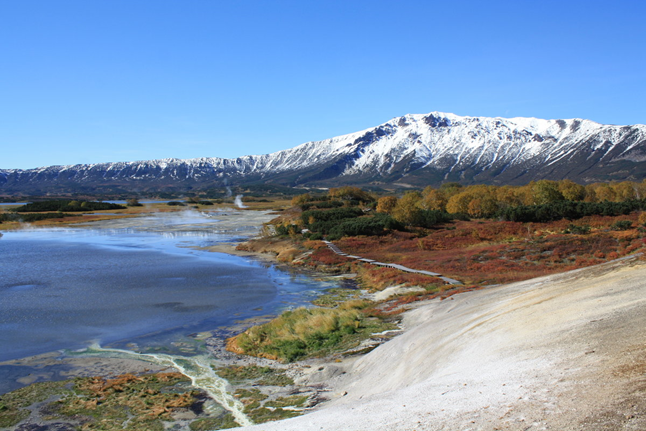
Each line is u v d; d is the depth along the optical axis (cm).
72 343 2250
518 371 999
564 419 683
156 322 2639
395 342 1850
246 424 1297
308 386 1591
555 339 1147
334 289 3609
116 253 5800
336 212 8350
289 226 6988
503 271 3625
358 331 2212
